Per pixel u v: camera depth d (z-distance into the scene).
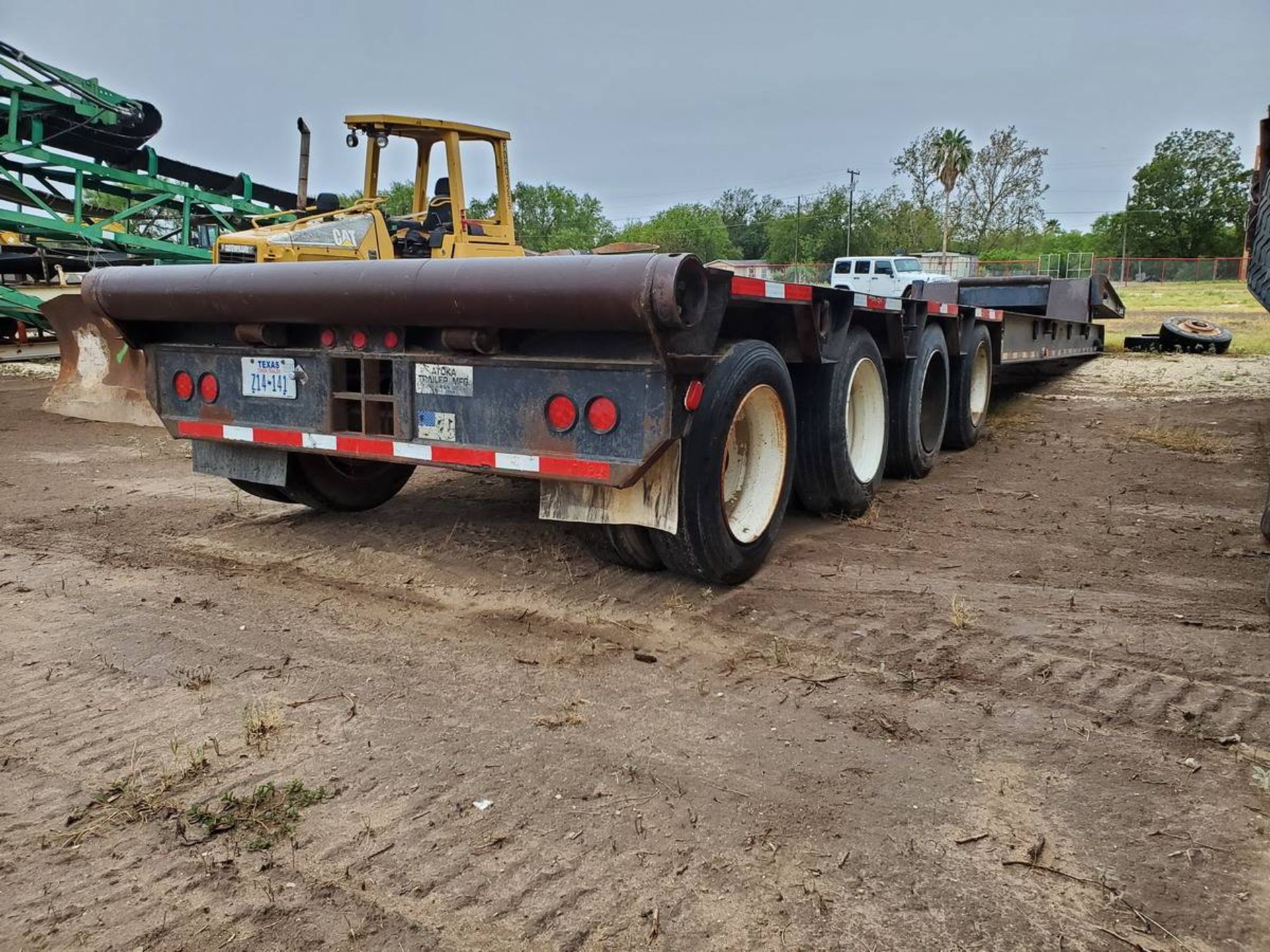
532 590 4.57
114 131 15.15
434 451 4.21
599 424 3.83
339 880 2.40
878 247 75.75
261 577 4.79
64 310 10.40
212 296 4.39
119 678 3.60
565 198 75.94
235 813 2.69
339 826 2.63
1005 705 3.34
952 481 7.07
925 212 77.06
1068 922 2.24
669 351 3.61
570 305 3.56
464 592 4.56
